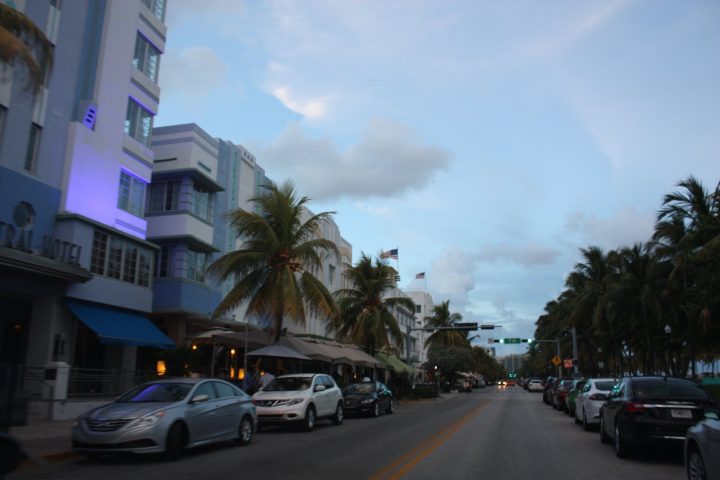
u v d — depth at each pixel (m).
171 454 10.57
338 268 45.88
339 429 17.86
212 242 27.48
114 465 10.23
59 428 14.27
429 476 9.41
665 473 9.91
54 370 16.25
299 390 17.45
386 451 12.39
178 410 10.88
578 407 18.91
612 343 51.19
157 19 25.66
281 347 22.06
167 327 25.91
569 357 70.31
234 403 12.95
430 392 47.34
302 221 39.06
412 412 27.44
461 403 37.94
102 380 18.53
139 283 22.61
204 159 27.31
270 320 25.25
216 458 11.21
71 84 20.42
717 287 22.59
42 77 13.01
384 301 37.53
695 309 24.78
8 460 7.74
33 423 15.13
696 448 7.83
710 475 7.17
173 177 26.14
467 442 14.26
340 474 9.48
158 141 26.47
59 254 18.08
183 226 25.34
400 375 45.56
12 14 12.30
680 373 44.06
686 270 24.09
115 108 22.09
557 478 9.39
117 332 19.69
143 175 23.88
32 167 18.55
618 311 39.19
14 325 20.27
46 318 18.34
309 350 24.95
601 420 14.17
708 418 7.63
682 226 27.00
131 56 23.25
